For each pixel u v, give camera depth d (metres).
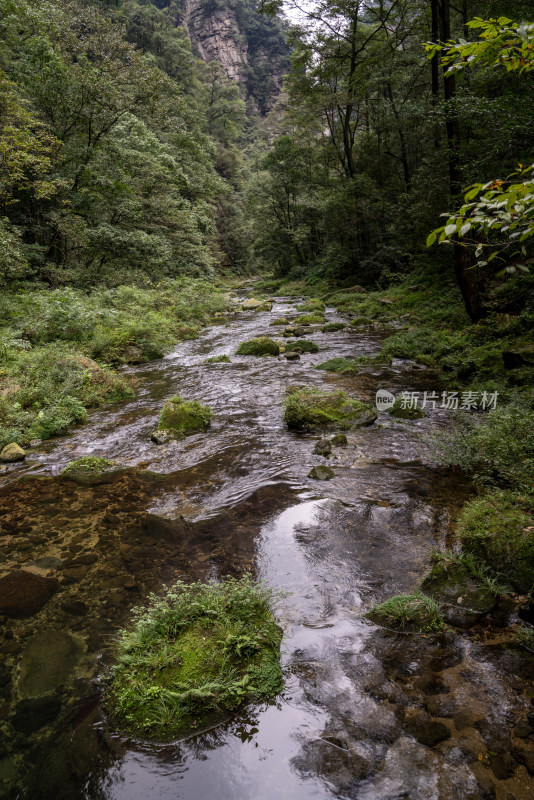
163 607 2.86
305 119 30.61
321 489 4.66
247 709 2.26
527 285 10.69
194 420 6.81
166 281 21.33
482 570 3.08
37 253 16.56
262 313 20.58
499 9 13.44
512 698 2.21
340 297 22.31
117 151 20.47
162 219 23.92
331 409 6.69
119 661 2.60
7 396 7.48
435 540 3.64
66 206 18.38
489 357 8.58
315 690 2.35
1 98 13.53
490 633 2.65
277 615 2.94
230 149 61.19
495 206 1.78
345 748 2.03
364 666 2.49
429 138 19.95
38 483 5.23
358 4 23.83
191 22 91.56
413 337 11.77
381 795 1.83
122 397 8.76
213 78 64.81
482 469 4.74
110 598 3.22
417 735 2.06
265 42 98.00
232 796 1.86
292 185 34.41
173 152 32.19
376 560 3.46
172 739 2.12
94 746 2.12
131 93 21.02
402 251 23.36
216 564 3.56
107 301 15.97
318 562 3.49
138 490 4.95
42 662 2.65
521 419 4.86
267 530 3.98
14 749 2.12
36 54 17.58
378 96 26.75
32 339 10.71
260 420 7.00
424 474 4.84
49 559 3.72
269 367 10.42
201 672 2.43
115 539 4.00
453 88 11.03
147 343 12.38
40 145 14.05
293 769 1.96
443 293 15.93
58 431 6.99
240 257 53.19
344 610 2.96
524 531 3.20
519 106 9.95
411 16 24.41
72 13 18.28
